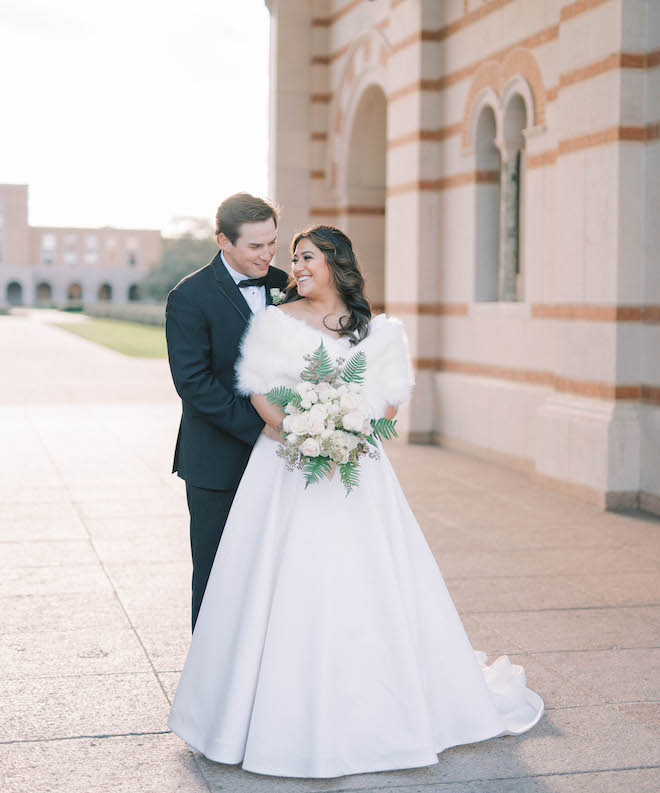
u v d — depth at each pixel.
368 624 3.07
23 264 104.75
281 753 3.01
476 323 9.95
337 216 14.57
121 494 7.67
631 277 7.20
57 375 19.16
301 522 3.10
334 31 14.08
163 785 2.98
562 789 2.98
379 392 3.21
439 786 2.99
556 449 7.94
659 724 3.47
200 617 3.26
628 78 7.07
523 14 8.82
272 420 3.20
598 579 5.38
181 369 3.34
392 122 11.42
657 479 7.09
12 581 5.20
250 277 3.45
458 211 10.30
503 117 9.30
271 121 14.68
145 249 108.56
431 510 7.20
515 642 4.35
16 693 3.69
